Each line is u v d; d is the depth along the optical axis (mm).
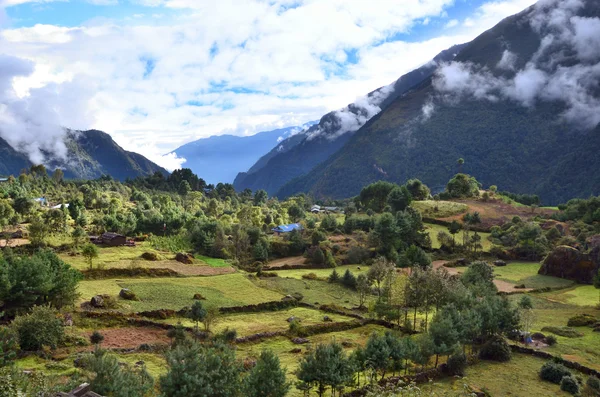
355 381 53094
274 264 134875
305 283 111438
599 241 129500
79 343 64062
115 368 42188
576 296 112062
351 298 102938
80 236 126562
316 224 188500
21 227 137000
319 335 77000
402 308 92125
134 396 41531
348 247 148125
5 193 192875
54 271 76375
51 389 40281
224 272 113875
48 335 60281
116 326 73812
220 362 44562
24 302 71125
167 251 132000
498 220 193250
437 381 58125
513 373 62219
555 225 178875
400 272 115500
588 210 189500
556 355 69062
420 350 59094
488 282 107438
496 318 71812
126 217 162250
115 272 100875
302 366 49125
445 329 60750
